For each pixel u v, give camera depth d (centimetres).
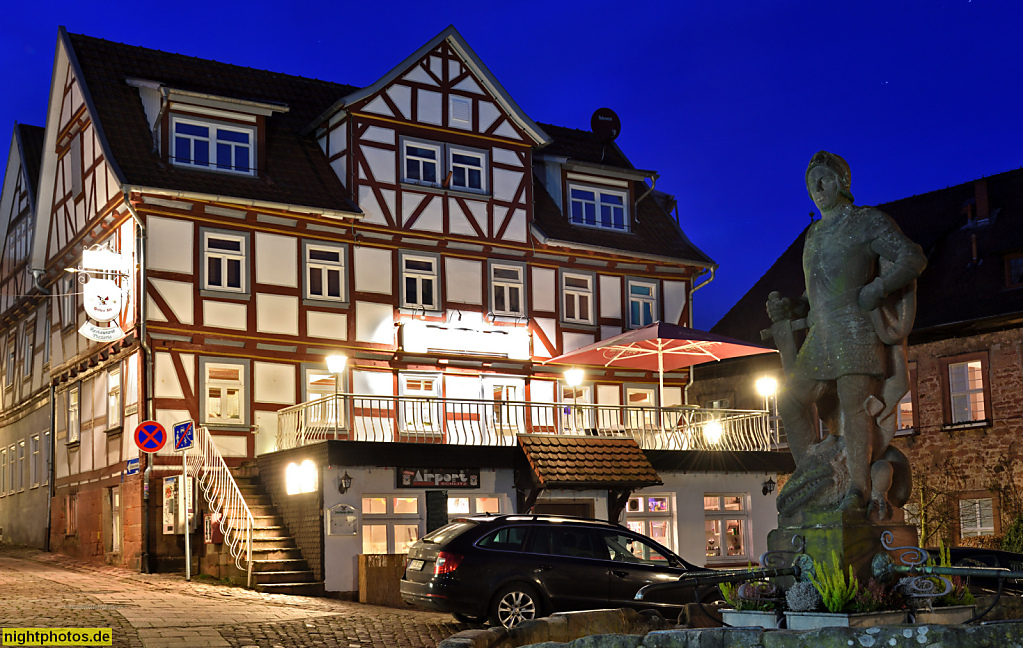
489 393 2600
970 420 2867
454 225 2589
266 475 2064
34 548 2845
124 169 2225
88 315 2269
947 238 3194
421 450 1962
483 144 2661
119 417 2305
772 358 3375
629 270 2867
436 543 1357
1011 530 2495
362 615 1452
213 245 2289
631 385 2839
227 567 1898
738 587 814
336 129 2520
